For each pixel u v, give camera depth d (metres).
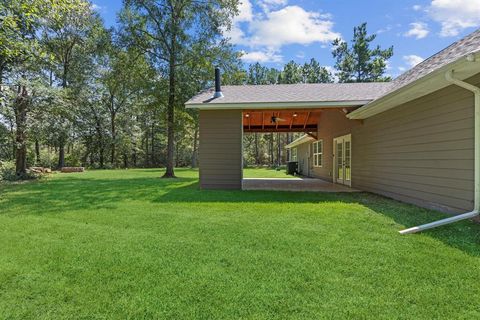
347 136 10.64
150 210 5.74
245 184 11.26
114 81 18.36
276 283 2.53
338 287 2.45
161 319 2.03
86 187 9.88
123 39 14.17
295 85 11.16
